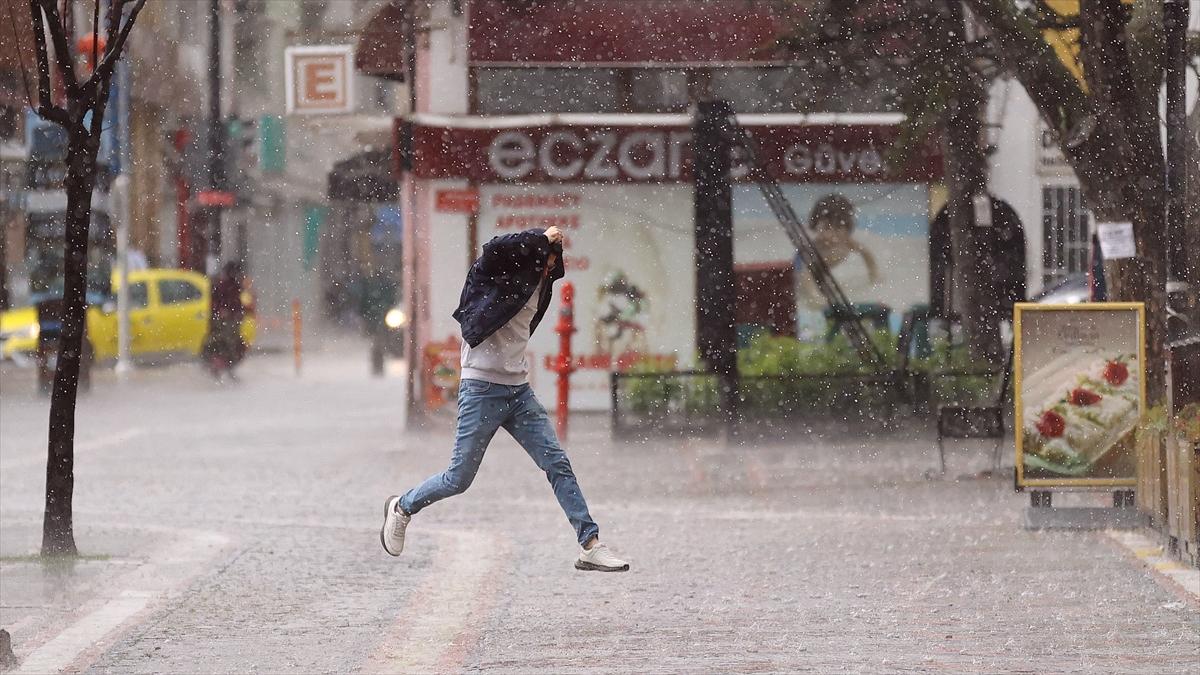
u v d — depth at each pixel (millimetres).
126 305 90250
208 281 100625
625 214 62375
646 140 62094
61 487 30281
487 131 62094
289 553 31000
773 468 45875
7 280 91688
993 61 47938
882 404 51094
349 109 64625
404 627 23844
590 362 62594
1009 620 23844
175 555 30672
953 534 32719
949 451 49406
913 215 62156
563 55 62156
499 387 23297
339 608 25406
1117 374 33094
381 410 69438
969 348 54469
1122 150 38188
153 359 97500
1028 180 64000
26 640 22922
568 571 28766
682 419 54062
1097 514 33000
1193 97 50125
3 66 41094
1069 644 22141
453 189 62125
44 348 86125
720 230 58625
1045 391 33219
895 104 50344
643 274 62469
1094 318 33125
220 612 25047
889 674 20406
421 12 62281
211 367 88875
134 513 37281
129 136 90250
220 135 109438
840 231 62281
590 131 62094
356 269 141250
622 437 53812
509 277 22938
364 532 34062
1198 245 37594
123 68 87562
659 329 62375
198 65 116062
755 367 54906
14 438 55469
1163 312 37969
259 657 21844
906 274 62250
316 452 51531
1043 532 32750
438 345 61500
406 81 62844
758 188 62281
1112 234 38062
